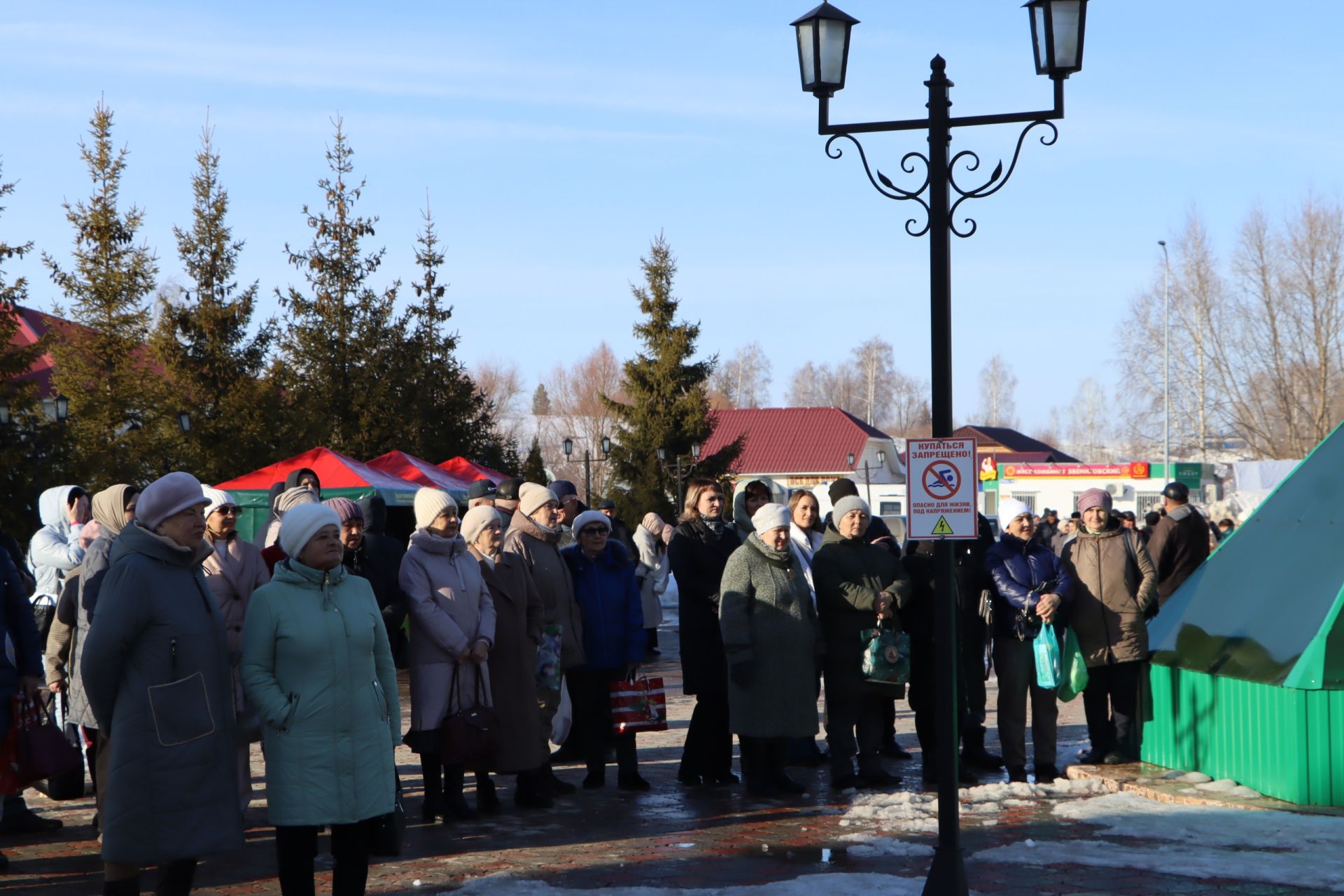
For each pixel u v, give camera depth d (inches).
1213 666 360.8
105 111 1279.5
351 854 220.4
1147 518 836.0
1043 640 365.1
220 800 211.5
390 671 229.1
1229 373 1942.7
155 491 214.2
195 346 1311.5
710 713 372.8
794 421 2810.0
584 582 369.4
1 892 251.0
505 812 333.1
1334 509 366.9
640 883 255.8
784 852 283.3
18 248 1168.2
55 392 1243.2
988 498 1280.8
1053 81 251.9
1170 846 283.0
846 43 258.1
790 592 352.5
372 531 330.6
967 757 396.5
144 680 208.2
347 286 1515.7
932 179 239.5
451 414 1530.5
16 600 267.6
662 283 1884.8
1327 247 1859.0
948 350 237.8
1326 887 247.4
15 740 256.7
